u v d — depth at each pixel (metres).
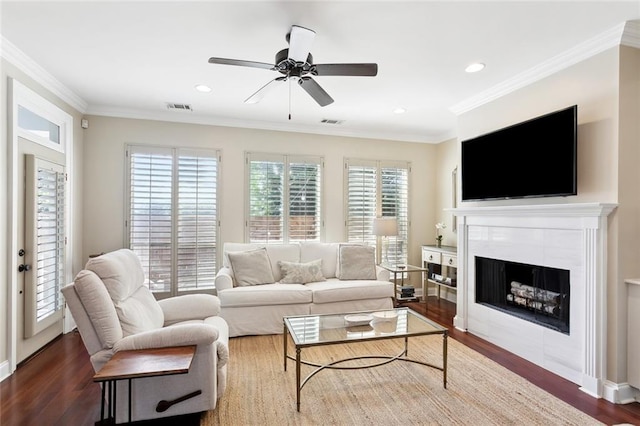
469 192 3.61
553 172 2.66
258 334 3.57
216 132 4.48
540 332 2.81
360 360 2.95
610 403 2.27
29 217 2.82
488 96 3.43
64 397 2.30
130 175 4.13
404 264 5.23
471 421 2.06
